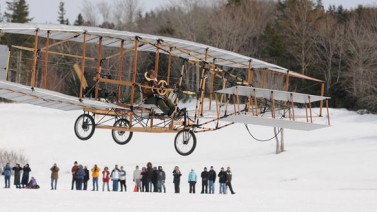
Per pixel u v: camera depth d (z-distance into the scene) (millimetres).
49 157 74688
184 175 61188
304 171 60125
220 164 65750
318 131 83188
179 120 33438
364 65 105438
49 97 31750
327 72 111125
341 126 86625
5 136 90375
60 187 52156
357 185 53312
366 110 98750
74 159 73750
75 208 27641
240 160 67625
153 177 46438
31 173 64625
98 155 75250
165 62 90875
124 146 78938
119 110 33312
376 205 31953
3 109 111312
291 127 35125
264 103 37719
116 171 47562
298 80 108750
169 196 37719
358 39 108312
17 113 106438
